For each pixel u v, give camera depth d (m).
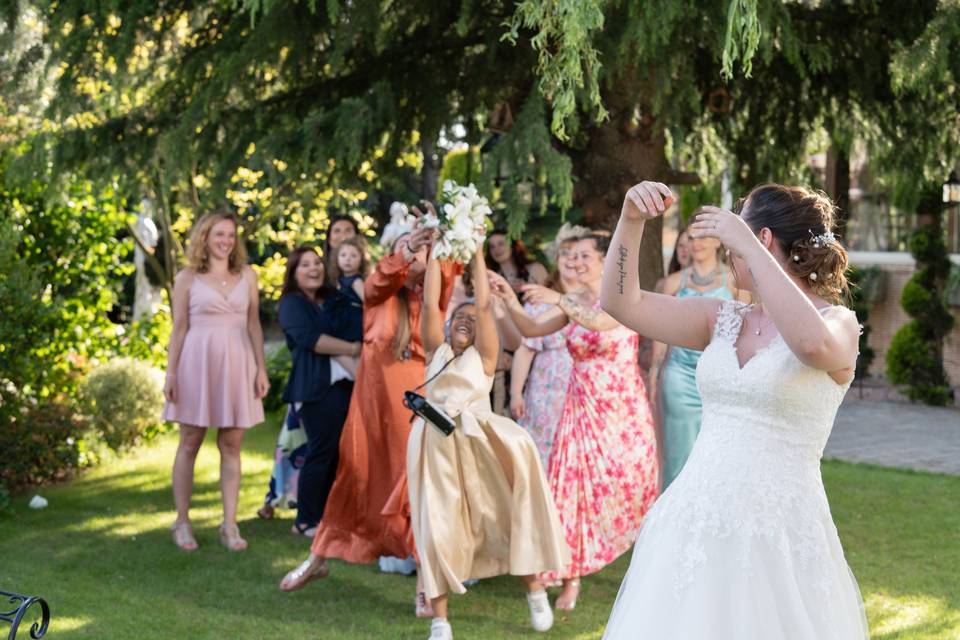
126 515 6.82
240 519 6.78
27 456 7.41
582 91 5.40
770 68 7.18
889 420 11.50
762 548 2.65
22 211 8.33
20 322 7.18
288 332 6.16
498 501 4.63
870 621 4.72
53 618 4.73
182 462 6.09
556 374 5.63
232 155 6.34
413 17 6.48
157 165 6.52
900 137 7.32
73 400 8.46
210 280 6.08
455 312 4.77
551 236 10.17
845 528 6.39
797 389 2.64
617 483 5.06
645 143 7.00
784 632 2.62
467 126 7.00
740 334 2.79
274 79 6.53
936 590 5.18
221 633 4.59
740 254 2.50
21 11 6.30
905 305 13.21
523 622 4.80
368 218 12.65
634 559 2.86
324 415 6.18
